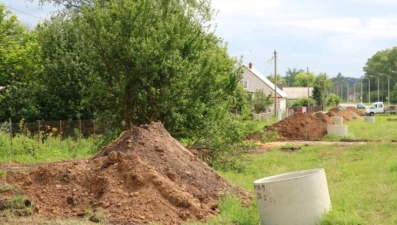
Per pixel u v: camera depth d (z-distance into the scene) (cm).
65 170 1141
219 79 1927
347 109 7488
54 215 1023
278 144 3041
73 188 1096
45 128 3086
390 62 17550
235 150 1878
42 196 1083
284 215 940
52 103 3478
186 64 1883
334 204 1138
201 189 1152
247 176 1664
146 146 1234
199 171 1225
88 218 985
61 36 3578
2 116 3522
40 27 3700
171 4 2019
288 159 2217
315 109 9500
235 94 2105
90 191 1091
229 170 1814
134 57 1883
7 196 1075
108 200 1039
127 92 1912
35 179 1137
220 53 2027
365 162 1977
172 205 1042
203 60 1912
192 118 1870
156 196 1045
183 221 1002
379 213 1107
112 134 1980
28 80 3756
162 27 1914
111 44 1892
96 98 1945
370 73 18038
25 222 937
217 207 1095
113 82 1923
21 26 4050
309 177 953
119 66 1916
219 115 1873
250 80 9362
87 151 2600
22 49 3750
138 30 1916
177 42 1909
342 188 1395
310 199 949
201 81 1889
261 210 966
